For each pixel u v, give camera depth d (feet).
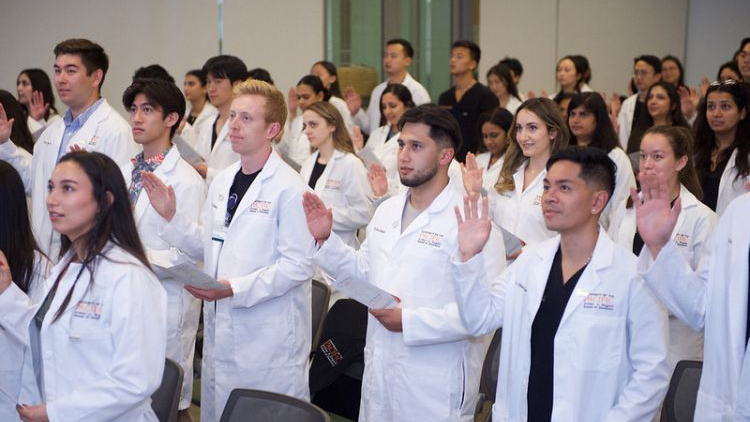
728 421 5.93
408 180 7.72
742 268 5.98
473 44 18.79
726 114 11.71
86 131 11.04
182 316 9.60
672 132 9.91
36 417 5.93
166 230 8.95
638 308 6.32
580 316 6.38
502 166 11.96
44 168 11.26
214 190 9.12
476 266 6.82
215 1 23.07
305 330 9.06
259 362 8.65
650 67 19.58
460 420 7.67
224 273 8.65
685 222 9.82
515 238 8.57
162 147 9.78
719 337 6.07
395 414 7.72
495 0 25.66
